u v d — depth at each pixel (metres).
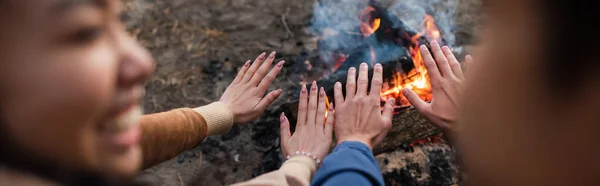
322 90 1.46
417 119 1.55
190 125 1.29
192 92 1.93
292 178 1.17
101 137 0.65
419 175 1.62
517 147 0.75
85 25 0.55
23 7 0.51
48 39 0.52
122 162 0.71
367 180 1.14
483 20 0.82
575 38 0.64
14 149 0.51
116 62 0.63
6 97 0.51
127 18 2.18
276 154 1.71
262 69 1.50
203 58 2.03
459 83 1.27
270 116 1.76
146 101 1.91
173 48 2.07
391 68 1.61
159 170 1.74
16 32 0.51
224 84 1.94
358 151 1.24
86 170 0.58
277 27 2.08
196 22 2.15
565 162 0.72
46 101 0.53
